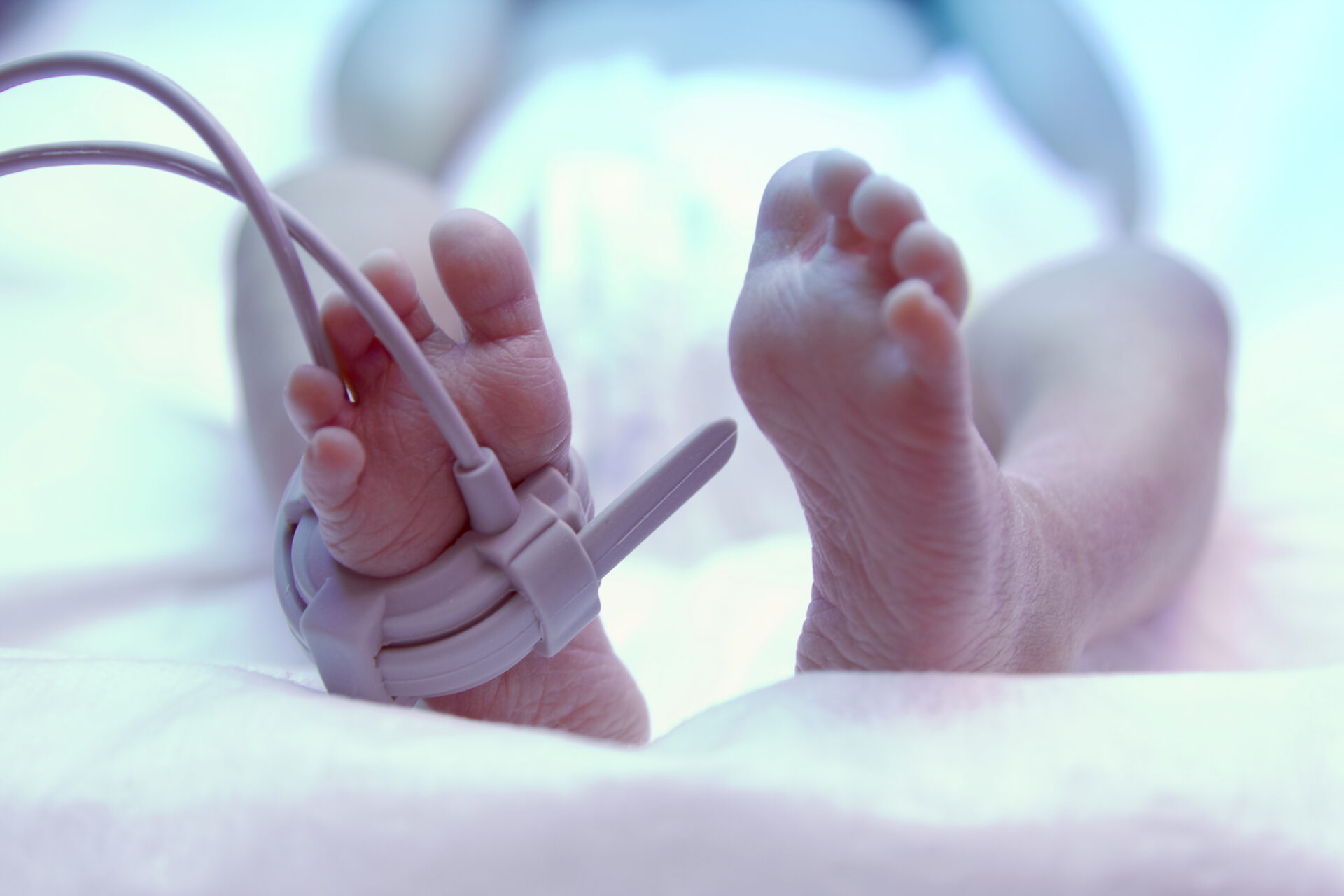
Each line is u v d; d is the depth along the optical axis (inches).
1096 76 48.9
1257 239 46.8
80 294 42.9
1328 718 16.5
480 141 48.6
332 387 17.3
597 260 36.7
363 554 17.8
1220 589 32.9
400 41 48.9
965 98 50.6
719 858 13.8
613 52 50.7
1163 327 31.1
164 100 15.5
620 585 31.5
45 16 55.6
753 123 46.8
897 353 15.9
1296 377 41.1
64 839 14.8
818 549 19.9
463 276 17.8
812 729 15.9
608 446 33.4
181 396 39.8
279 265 16.3
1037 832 14.1
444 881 13.7
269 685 18.2
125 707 17.3
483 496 17.7
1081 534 23.3
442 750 15.1
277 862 14.0
